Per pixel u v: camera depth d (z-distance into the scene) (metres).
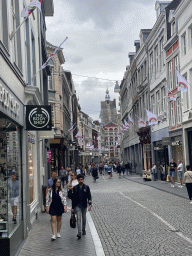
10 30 8.20
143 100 41.62
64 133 42.91
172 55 28.23
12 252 7.32
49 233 9.87
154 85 34.69
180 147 26.83
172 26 28.42
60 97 39.19
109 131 170.62
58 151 37.53
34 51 14.83
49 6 24.23
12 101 8.17
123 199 18.05
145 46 37.53
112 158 154.25
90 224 11.08
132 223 11.05
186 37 24.67
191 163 25.00
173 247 7.83
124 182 32.69
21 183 9.74
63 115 43.69
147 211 13.41
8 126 7.82
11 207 7.81
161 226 10.32
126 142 61.53
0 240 7.07
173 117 28.55
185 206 14.31
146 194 20.11
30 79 12.53
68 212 14.51
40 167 16.11
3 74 7.26
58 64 38.47
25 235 9.33
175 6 29.77
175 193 19.22
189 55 24.12
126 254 7.40
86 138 101.25
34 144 13.62
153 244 8.19
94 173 35.97
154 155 35.56
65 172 29.75
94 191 24.02
